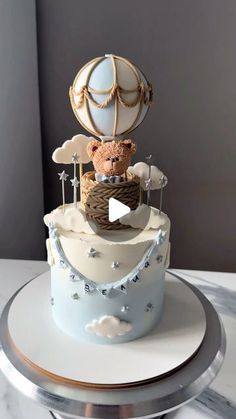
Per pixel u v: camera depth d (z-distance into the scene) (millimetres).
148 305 649
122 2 1107
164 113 1191
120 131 608
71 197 1301
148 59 1146
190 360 620
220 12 1086
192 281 1034
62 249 616
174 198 1279
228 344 791
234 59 1122
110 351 628
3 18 976
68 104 1220
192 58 1134
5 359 625
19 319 701
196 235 1317
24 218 1214
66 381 575
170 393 560
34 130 1211
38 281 834
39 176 1274
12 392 688
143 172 659
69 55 1174
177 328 684
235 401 676
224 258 1335
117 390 564
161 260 642
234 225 1293
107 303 619
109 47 1150
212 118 1186
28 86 1147
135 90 572
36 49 1171
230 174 1238
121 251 593
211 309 753
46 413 651
